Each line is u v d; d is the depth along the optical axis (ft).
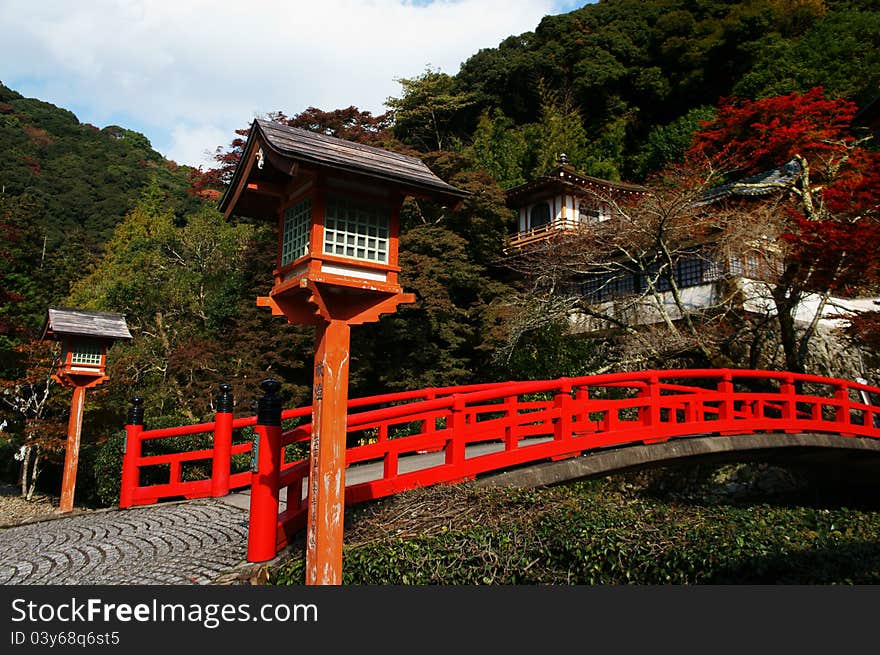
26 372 45.85
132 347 67.10
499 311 60.23
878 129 46.85
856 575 15.14
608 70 116.16
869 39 95.25
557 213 79.46
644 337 51.57
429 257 60.85
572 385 27.02
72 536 22.67
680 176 58.13
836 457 39.86
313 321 15.79
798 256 41.22
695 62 110.73
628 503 22.16
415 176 15.69
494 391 24.76
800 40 101.55
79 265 121.49
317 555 13.99
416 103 119.03
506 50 131.44
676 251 55.47
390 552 16.07
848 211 41.37
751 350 51.31
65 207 169.78
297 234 15.58
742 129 59.16
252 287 72.49
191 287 78.69
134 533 22.45
